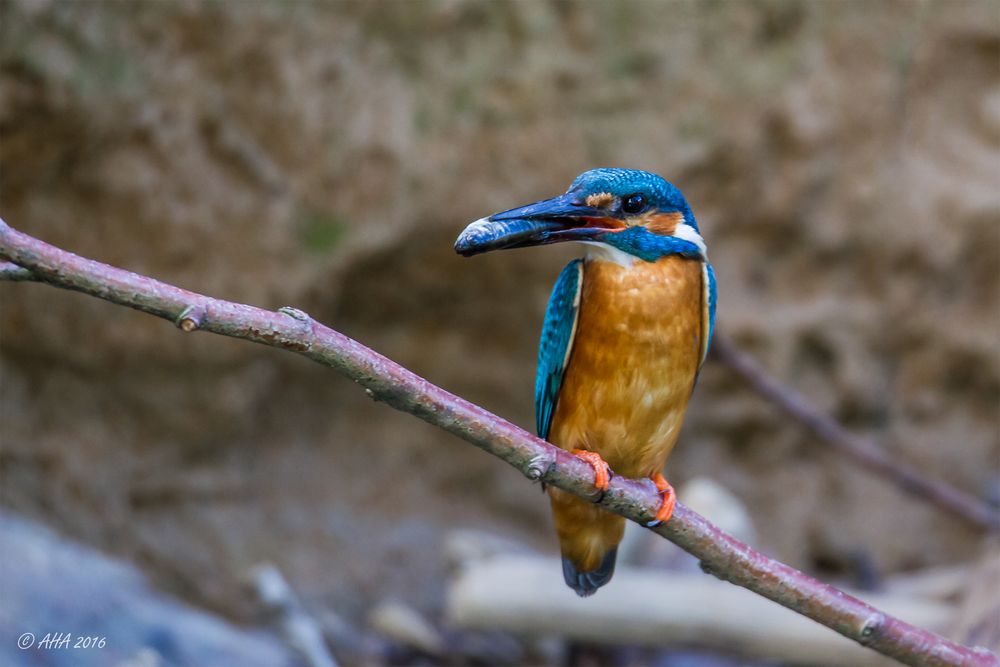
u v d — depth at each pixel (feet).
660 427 21.93
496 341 41.55
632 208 21.30
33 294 36.17
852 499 44.78
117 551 37.19
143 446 38.14
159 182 36.19
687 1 40.45
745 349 42.98
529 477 16.01
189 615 34.24
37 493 36.47
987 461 45.98
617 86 39.93
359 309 40.24
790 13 41.73
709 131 40.93
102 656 30.32
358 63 37.93
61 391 37.11
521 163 39.34
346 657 37.68
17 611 30.32
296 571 39.27
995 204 43.96
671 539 17.70
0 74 33.47
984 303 45.06
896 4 42.91
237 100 36.81
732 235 42.70
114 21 34.88
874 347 44.57
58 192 35.50
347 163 38.01
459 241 19.07
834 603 17.19
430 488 42.39
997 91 44.52
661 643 31.58
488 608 31.89
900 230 43.75
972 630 30.58
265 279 37.70
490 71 39.01
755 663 34.91
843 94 42.60
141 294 13.07
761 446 44.21
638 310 21.21
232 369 38.52
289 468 40.68
